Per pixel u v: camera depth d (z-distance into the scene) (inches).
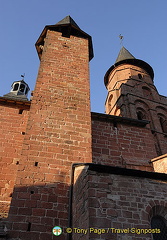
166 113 1031.6
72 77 569.6
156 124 914.7
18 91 923.4
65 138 446.0
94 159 510.0
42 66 565.9
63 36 721.0
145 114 967.6
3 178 436.1
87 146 450.3
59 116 478.0
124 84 1040.2
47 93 511.5
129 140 581.6
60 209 354.9
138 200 295.4
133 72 1175.6
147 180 322.3
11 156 468.8
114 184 301.1
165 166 486.3
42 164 395.9
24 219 329.4
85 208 278.7
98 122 592.4
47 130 445.7
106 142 554.6
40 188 367.6
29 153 402.6
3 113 538.0
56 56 608.4
